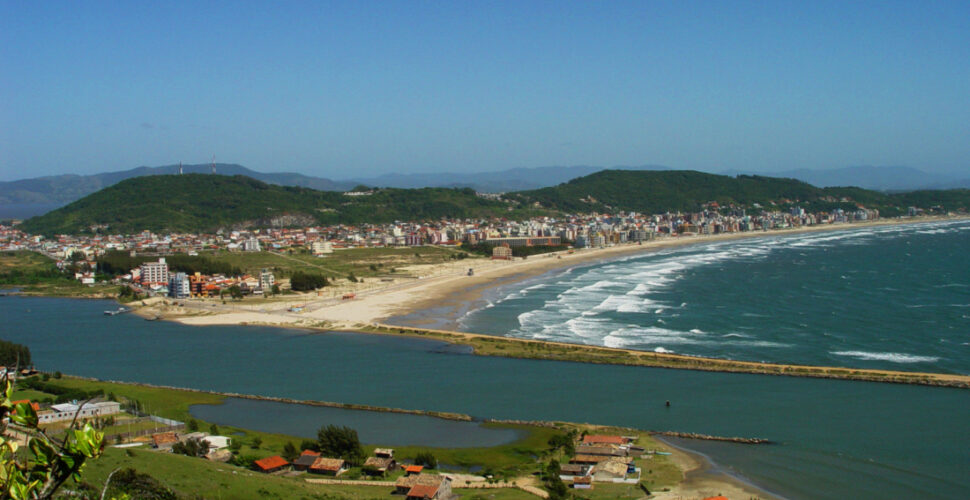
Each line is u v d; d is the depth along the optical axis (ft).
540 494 368.48
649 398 545.85
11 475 74.08
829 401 526.16
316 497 346.74
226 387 613.52
